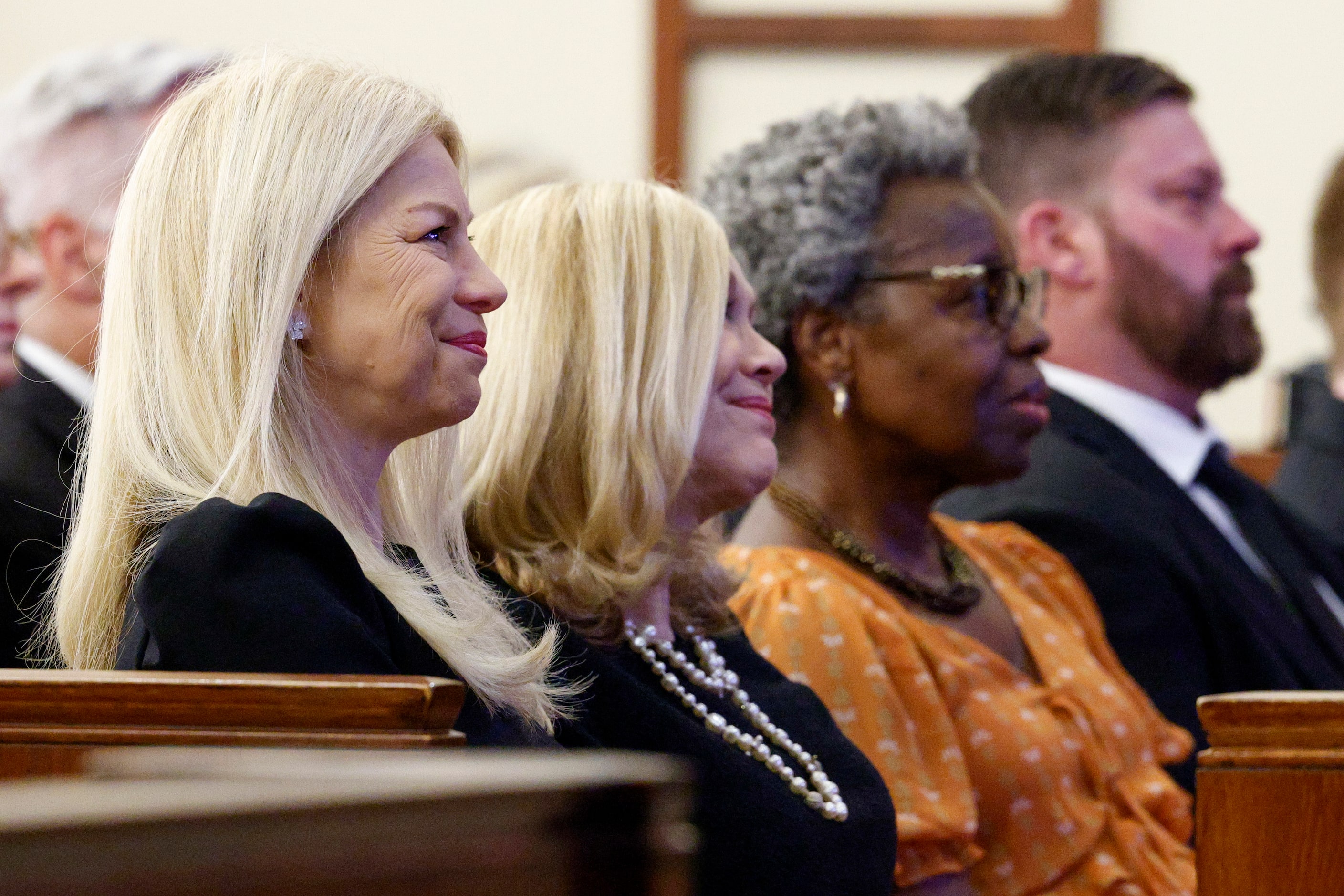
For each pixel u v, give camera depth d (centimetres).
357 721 343
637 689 553
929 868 669
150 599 398
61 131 887
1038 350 780
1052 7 1912
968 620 791
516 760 217
